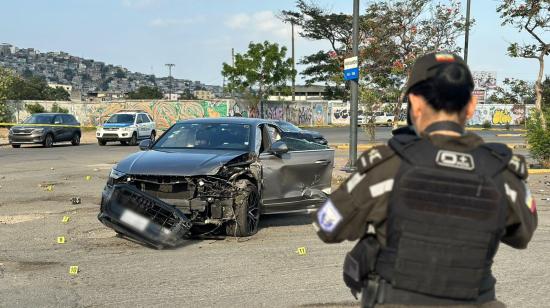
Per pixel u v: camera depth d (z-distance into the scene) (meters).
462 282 1.92
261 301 5.24
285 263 6.54
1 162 18.44
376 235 2.07
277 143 8.34
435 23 21.41
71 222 8.73
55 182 13.36
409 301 1.96
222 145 8.46
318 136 19.28
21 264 6.39
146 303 5.17
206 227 7.74
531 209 2.08
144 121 30.83
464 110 2.10
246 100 47.62
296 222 8.94
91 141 33.22
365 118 24.95
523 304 5.23
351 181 2.10
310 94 104.69
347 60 14.95
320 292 5.51
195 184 7.34
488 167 1.99
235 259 6.70
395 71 21.28
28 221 8.77
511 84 25.33
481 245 1.91
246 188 7.67
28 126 26.69
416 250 1.92
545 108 17.61
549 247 7.42
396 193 1.97
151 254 6.89
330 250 7.14
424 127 2.13
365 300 2.08
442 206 1.92
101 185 12.90
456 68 2.07
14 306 5.05
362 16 21.97
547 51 18.25
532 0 17.55
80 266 6.34
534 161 18.72
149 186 7.48
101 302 5.18
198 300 5.26
